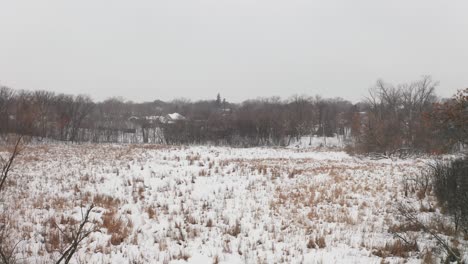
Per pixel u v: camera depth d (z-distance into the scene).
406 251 6.50
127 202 9.60
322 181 13.47
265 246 6.69
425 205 9.81
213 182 12.69
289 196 10.92
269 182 13.09
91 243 6.53
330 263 5.86
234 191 11.54
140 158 18.34
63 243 6.41
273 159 22.53
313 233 7.57
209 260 6.01
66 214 8.23
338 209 9.58
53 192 10.34
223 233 7.41
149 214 8.46
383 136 27.38
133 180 12.16
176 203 9.78
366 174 15.64
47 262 5.58
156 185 11.84
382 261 5.87
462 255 6.21
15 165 14.29
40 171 13.59
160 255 6.16
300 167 17.86
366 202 10.30
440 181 10.19
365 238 7.27
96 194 10.20
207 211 9.15
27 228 7.05
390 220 8.58
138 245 6.59
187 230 7.49
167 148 26.25
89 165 15.49
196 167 15.80
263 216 8.80
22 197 9.53
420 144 26.42
